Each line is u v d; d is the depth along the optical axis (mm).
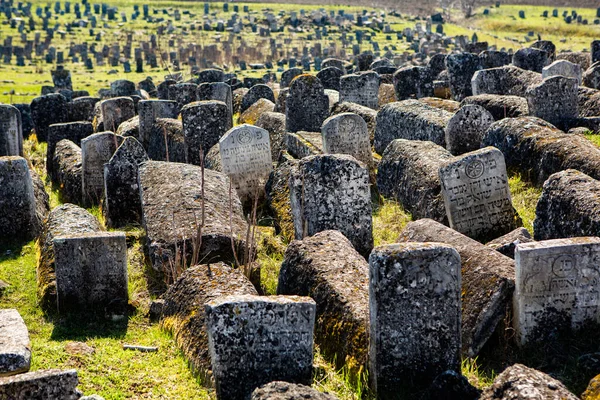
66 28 64625
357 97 22828
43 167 20391
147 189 12750
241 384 7539
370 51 53250
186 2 84188
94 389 7723
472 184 11406
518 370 6531
